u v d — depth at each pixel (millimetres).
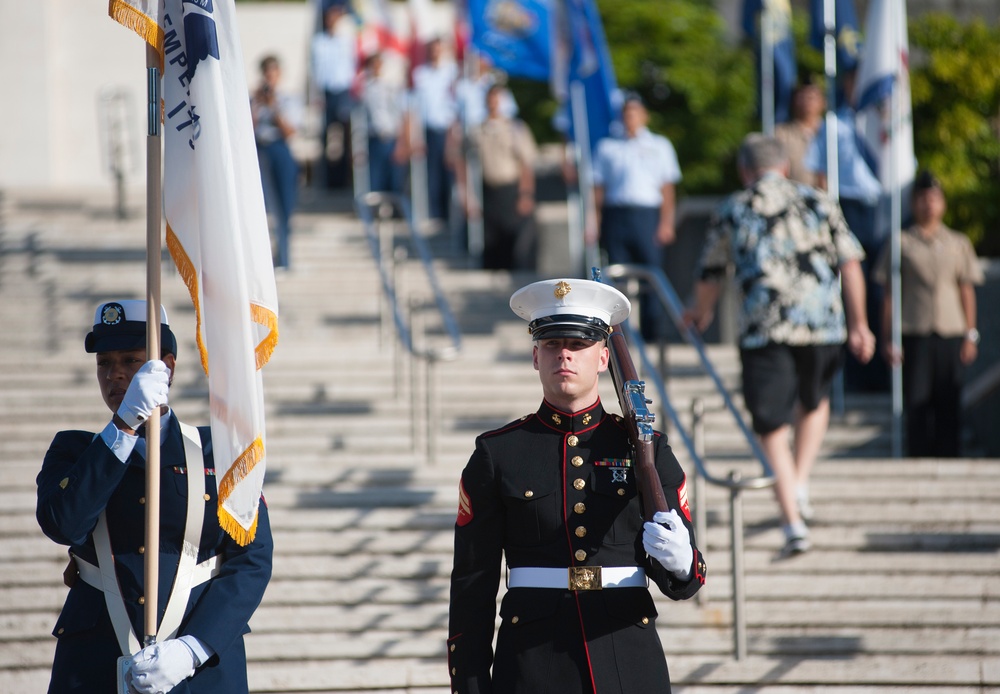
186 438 11914
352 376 28469
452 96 44062
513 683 11062
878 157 27641
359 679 17266
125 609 11273
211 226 11758
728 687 17406
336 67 48562
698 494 20547
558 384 11570
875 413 28594
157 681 10672
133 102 51531
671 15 61188
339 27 54188
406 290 35781
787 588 19812
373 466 24328
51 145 51000
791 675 17391
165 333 12031
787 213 20922
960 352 26234
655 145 32938
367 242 39375
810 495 22578
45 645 18641
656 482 11109
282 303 34125
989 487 22828
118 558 11414
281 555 20719
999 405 28344
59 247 37125
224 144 11820
